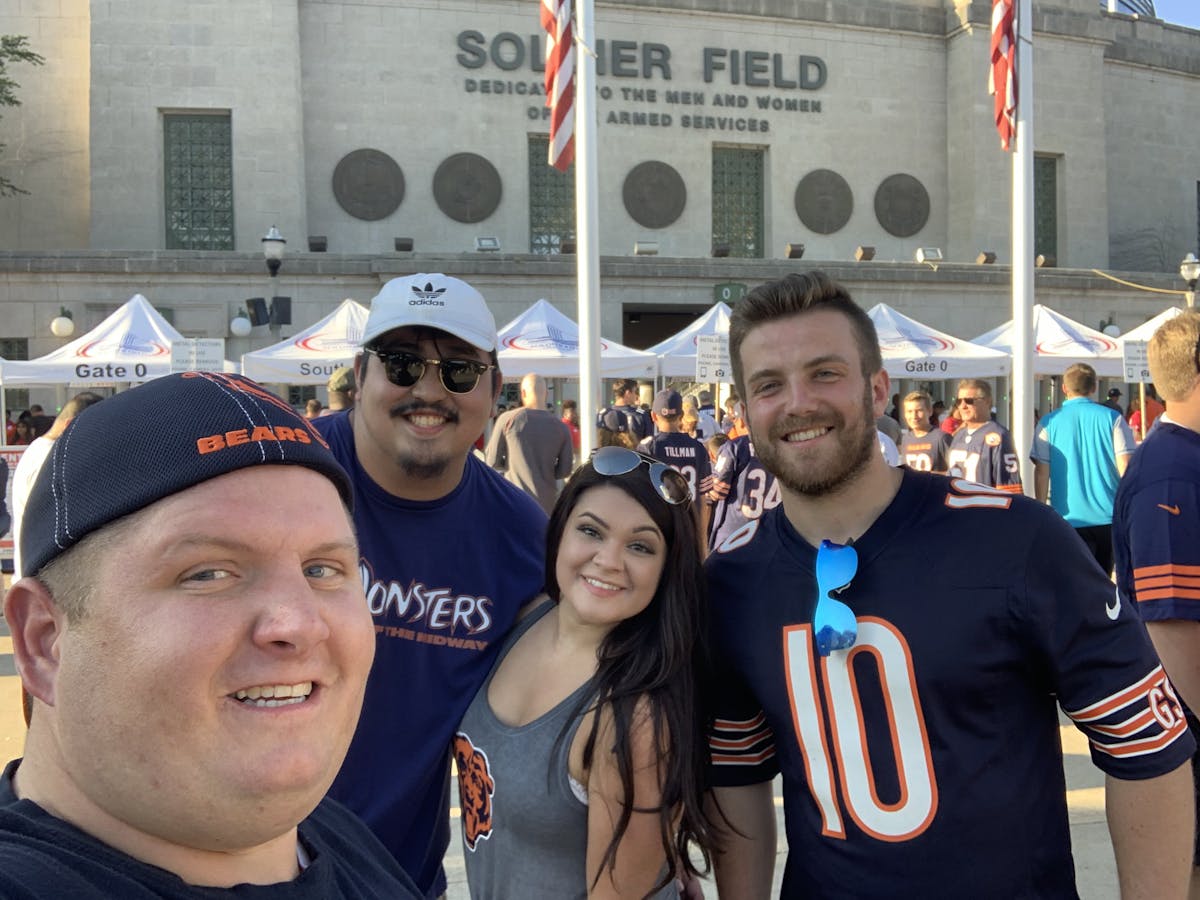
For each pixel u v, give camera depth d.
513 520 2.65
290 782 0.92
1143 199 29.89
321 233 23.52
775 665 2.02
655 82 25.16
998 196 26.66
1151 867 1.84
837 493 1.98
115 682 0.88
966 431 7.99
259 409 1.00
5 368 12.50
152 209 22.30
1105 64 29.56
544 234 24.89
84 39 23.55
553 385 20.17
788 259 22.81
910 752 1.86
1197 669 2.79
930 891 1.83
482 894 2.25
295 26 22.88
